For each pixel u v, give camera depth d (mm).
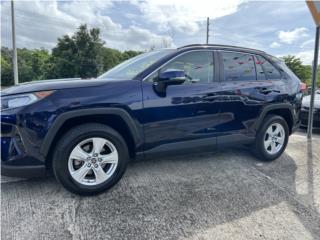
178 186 3002
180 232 2219
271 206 2664
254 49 3797
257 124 3666
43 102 2436
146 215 2432
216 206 2621
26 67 40375
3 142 2430
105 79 2908
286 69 4121
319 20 4719
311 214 2547
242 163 3781
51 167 2701
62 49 35812
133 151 2941
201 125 3197
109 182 2777
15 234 2117
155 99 2863
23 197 2658
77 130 2584
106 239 2107
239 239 2154
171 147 3062
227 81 3398
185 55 3143
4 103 2436
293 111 4055
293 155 4211
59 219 2326
